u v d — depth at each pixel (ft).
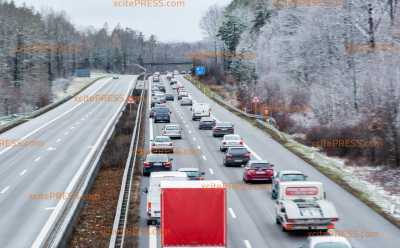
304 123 236.02
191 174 119.75
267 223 94.63
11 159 171.32
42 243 83.20
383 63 217.97
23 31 493.77
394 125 156.56
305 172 142.61
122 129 223.51
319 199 89.97
